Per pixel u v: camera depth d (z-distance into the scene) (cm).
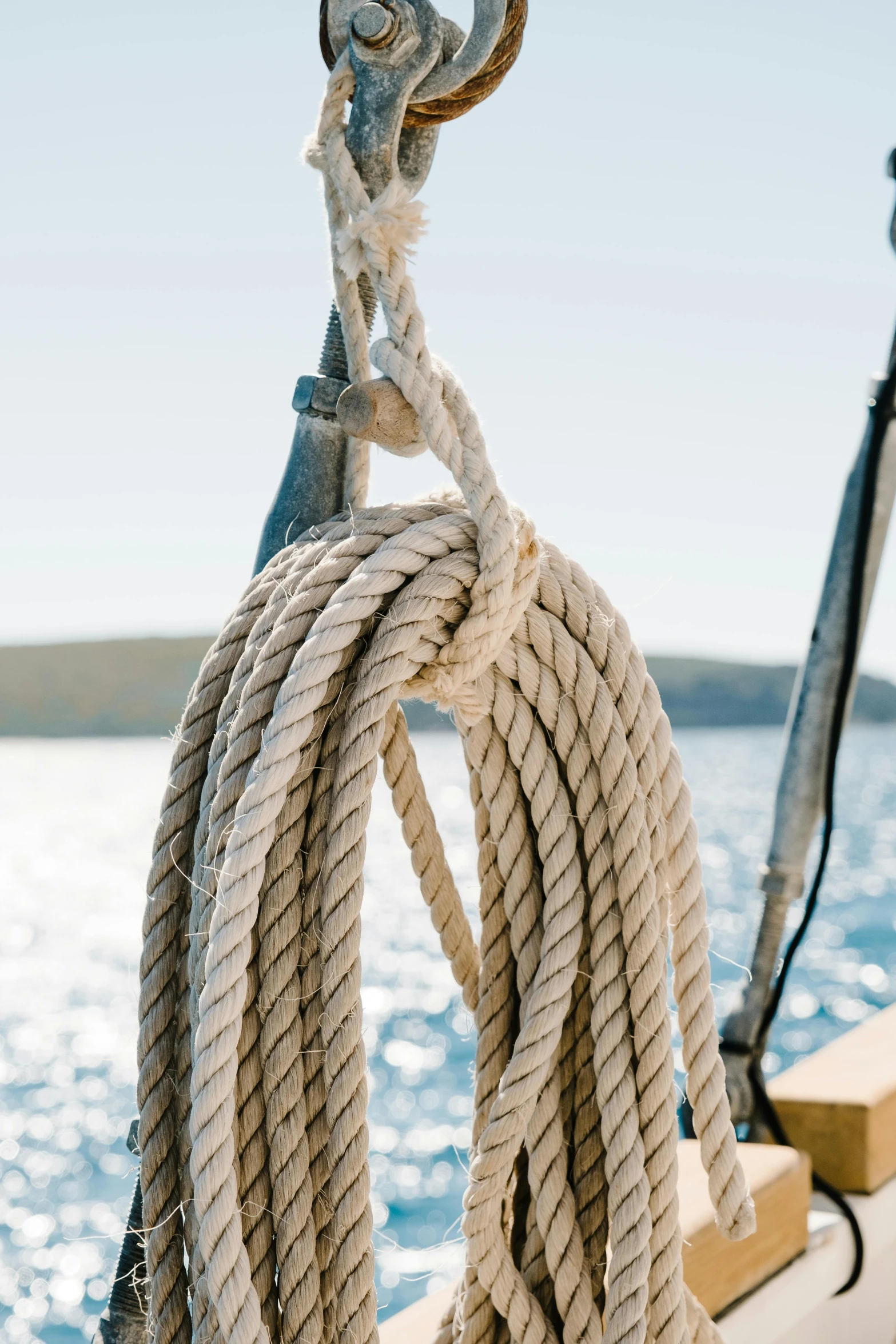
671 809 133
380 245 119
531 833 137
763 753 9031
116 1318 134
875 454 210
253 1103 123
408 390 120
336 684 123
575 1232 132
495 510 119
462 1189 1183
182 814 128
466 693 129
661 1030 127
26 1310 993
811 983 2330
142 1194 132
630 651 133
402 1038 1853
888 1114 207
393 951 2517
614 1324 121
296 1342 118
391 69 122
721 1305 171
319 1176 123
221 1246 108
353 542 126
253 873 111
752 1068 205
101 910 3334
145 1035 124
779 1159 189
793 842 212
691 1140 207
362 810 120
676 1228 127
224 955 109
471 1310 135
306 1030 124
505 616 122
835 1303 198
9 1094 1677
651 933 127
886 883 3766
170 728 132
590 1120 135
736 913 2814
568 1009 129
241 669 125
